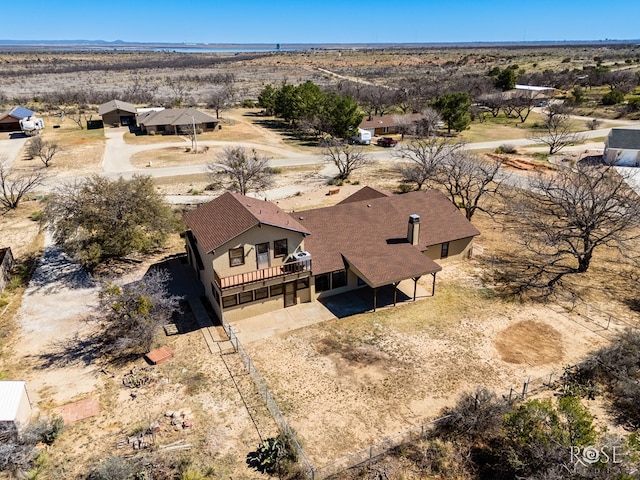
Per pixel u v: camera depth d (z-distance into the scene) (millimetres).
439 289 30406
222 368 22828
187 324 26438
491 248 36750
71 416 19750
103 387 21562
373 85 135000
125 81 166875
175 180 55906
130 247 31391
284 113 90375
